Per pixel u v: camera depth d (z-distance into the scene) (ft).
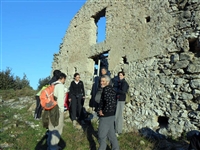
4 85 64.28
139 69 26.68
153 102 24.06
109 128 15.52
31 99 43.52
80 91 26.58
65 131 22.88
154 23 26.37
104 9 35.12
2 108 35.99
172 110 22.15
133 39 28.55
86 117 28.19
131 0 30.25
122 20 30.86
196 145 12.62
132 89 26.68
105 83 16.34
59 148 18.56
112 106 15.52
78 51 39.24
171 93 22.80
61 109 16.06
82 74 37.04
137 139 20.54
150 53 25.96
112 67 30.48
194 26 22.59
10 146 18.81
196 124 19.98
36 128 23.58
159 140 20.16
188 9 23.44
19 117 28.60
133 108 25.85
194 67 21.59
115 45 31.01
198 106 20.34
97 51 34.40
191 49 23.27
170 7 25.08
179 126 21.06
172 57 23.67
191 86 21.33
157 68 24.85
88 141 20.22
